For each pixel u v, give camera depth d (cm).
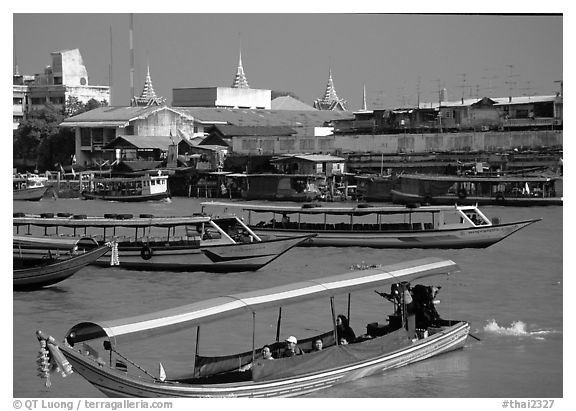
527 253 3775
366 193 6825
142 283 3083
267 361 1783
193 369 1994
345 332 2042
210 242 3253
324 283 1941
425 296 2231
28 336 2366
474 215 4031
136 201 7125
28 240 3125
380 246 3909
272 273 3325
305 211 3941
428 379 2009
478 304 2755
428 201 6391
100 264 3288
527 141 6956
